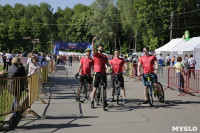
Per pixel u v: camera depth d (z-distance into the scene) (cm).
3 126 562
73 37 8494
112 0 6975
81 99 980
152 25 4750
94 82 809
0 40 7106
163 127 580
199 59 2489
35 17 9325
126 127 582
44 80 1463
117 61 881
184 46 2902
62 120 652
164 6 4534
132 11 6141
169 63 3078
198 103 890
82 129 568
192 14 5131
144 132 541
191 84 1089
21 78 668
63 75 2172
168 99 980
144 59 878
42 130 562
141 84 1522
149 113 731
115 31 7288
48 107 823
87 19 7262
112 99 927
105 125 601
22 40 7144
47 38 8644
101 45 805
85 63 924
